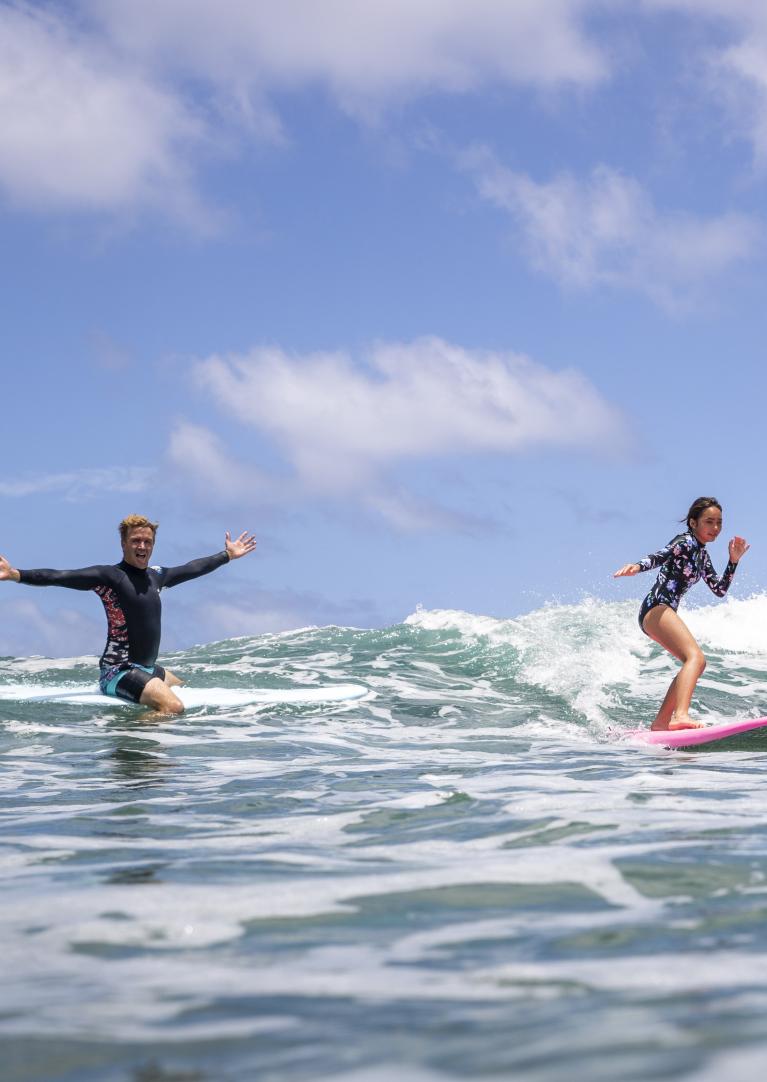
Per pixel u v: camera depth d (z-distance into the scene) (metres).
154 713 8.97
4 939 2.29
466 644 13.11
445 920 2.38
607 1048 1.41
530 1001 1.70
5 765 6.29
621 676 11.13
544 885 2.72
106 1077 1.41
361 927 2.34
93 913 2.53
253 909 2.54
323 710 9.24
